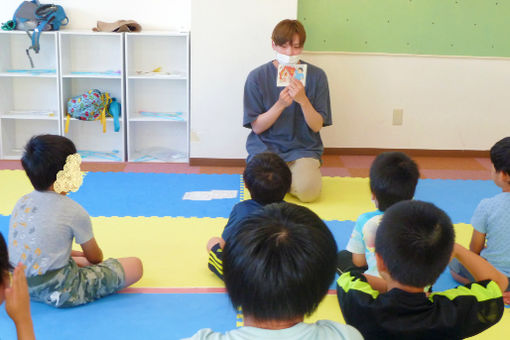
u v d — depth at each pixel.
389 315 1.26
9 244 2.14
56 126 4.60
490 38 4.58
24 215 2.11
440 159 4.71
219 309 2.26
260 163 2.41
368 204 3.56
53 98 4.53
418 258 1.21
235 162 4.39
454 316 1.25
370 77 4.61
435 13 4.50
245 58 4.18
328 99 3.83
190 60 4.26
